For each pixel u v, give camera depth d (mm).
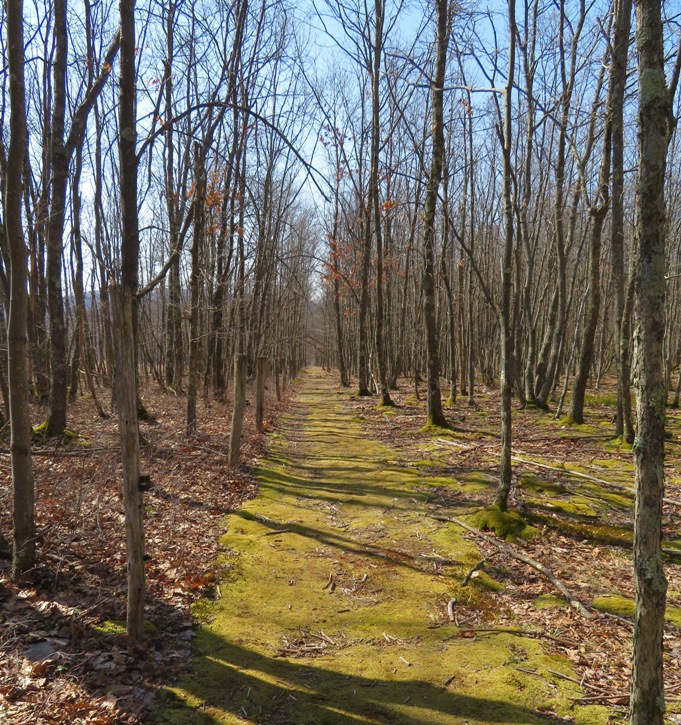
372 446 11070
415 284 24016
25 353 4316
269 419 13984
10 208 4082
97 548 5094
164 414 13414
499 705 3248
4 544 4820
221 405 15352
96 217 12195
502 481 6500
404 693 3365
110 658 3521
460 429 12445
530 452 10172
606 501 7164
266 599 4582
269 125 3301
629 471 8680
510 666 3648
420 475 8562
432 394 12578
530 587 4875
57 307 8852
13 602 4082
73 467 7418
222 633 4008
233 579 4902
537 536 5883
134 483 3619
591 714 3174
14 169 4059
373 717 3152
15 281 4223
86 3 10414
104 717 3002
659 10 2270
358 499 7422
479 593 4746
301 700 3289
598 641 3990
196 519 6375
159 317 20547
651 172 2297
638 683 2469
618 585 4875
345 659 3742
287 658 3744
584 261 24109
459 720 3133
